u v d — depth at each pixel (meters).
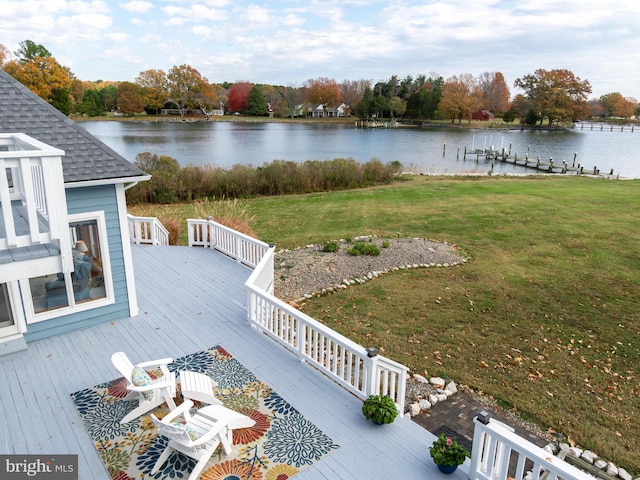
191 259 10.72
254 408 5.27
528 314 9.35
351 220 17.52
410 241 14.31
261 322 7.15
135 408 5.16
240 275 9.70
